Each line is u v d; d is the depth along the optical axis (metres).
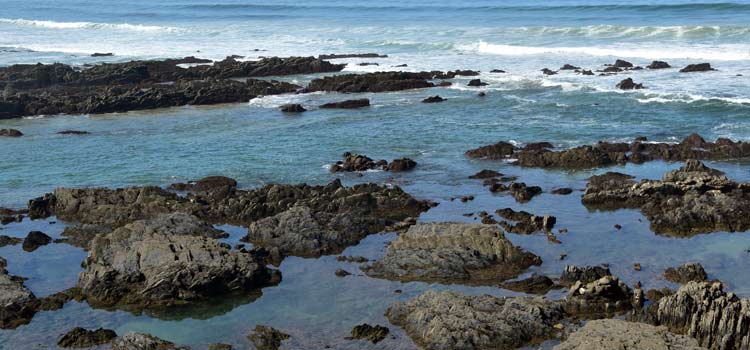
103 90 68.19
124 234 31.22
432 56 83.62
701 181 36.06
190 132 53.53
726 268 28.72
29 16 160.62
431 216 35.31
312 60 79.81
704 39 81.81
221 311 26.89
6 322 26.31
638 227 33.25
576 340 21.97
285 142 49.72
